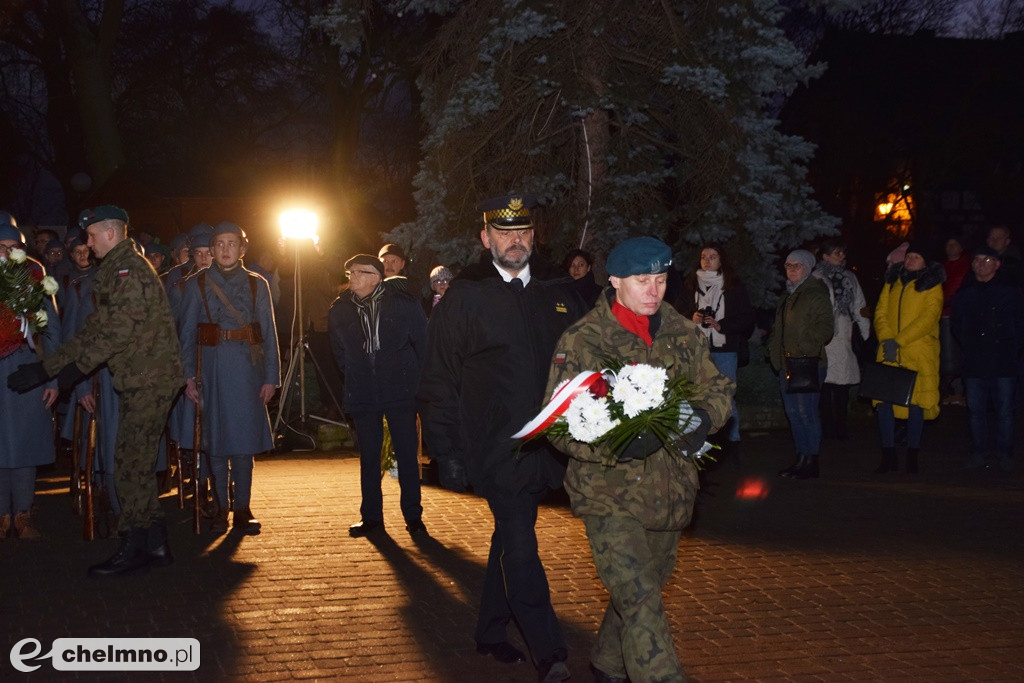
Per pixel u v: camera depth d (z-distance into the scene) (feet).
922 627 18.86
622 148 45.78
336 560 23.62
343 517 28.17
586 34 42.96
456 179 45.96
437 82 45.65
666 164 47.85
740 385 45.42
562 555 23.84
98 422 26.20
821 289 33.76
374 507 26.18
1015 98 102.63
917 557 23.75
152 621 19.24
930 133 100.89
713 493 31.42
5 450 25.04
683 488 13.91
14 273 23.99
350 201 110.83
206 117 128.47
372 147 121.80
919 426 35.04
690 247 46.24
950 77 103.50
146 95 125.29
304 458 38.52
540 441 15.76
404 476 26.17
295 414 43.73
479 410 16.02
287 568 22.94
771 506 29.48
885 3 102.63
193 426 26.37
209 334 25.89
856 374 40.73
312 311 45.06
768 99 45.55
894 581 21.80
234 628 18.84
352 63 113.19
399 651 17.63
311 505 29.71
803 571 22.54
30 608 20.03
